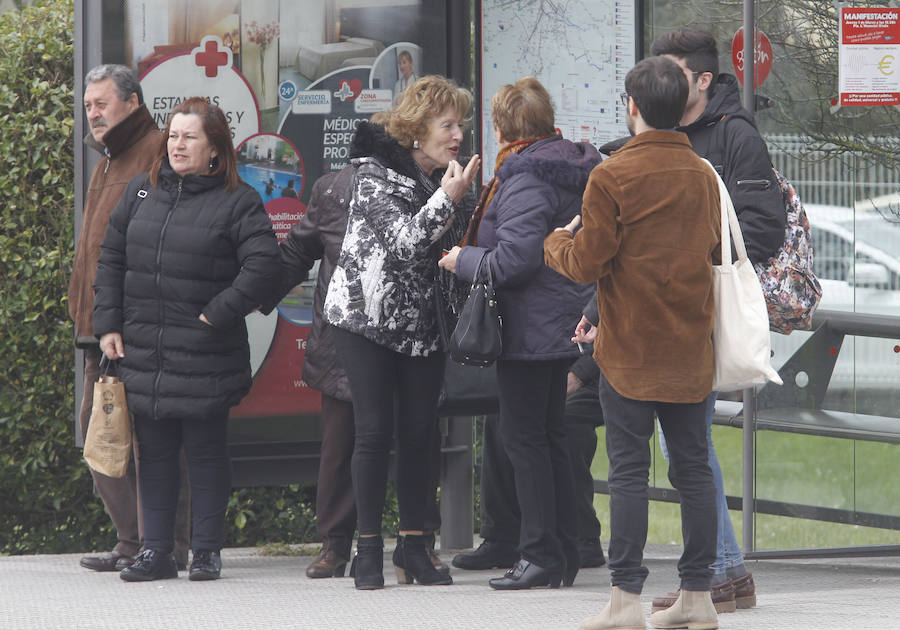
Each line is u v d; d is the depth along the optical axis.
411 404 17.56
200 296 18.05
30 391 22.69
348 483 19.05
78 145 19.83
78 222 19.81
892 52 20.28
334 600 16.95
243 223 18.09
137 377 18.16
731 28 22.64
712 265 14.52
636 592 14.41
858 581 18.94
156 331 18.11
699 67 16.03
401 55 20.75
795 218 16.06
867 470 20.39
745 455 20.12
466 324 16.36
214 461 18.61
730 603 16.16
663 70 14.12
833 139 20.31
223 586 18.09
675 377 14.11
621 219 13.90
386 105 20.70
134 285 18.16
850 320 20.31
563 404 17.89
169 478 18.62
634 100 14.20
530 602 16.72
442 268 17.06
